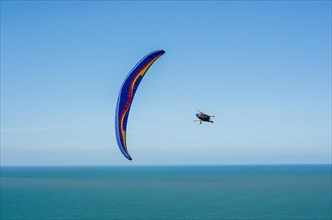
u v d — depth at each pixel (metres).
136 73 26.66
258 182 181.25
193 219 73.25
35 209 86.94
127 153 25.44
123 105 26.20
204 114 23.97
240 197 111.50
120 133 25.67
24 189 144.75
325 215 77.38
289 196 113.69
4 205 94.94
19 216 77.38
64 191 134.50
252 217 75.31
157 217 75.31
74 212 82.19
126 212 81.81
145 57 26.89
